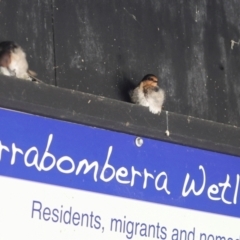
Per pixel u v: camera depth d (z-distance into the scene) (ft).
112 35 27.02
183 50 29.19
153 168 23.84
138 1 28.30
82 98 22.62
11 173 20.40
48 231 20.80
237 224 25.50
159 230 23.38
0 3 24.12
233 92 30.37
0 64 22.68
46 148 21.34
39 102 21.52
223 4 31.30
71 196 21.49
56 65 25.07
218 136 25.95
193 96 28.96
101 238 21.93
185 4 29.84
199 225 24.45
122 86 26.71
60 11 25.67
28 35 24.58
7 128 20.70
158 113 24.52
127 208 22.72
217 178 25.50
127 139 23.48
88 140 22.41
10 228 20.10
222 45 30.60
